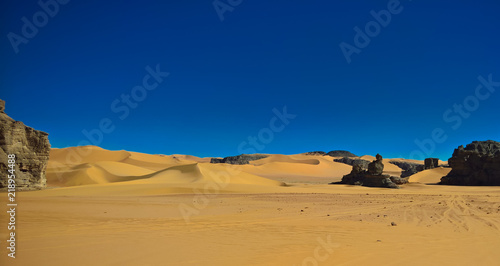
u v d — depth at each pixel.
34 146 37.75
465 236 11.39
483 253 8.91
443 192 44.75
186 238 11.02
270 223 14.62
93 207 20.77
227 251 9.14
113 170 76.81
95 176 69.00
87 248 9.34
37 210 17.98
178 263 7.88
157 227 13.32
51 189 39.03
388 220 15.56
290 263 7.91
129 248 9.41
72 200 24.83
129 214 17.88
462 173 68.94
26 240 10.30
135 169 85.94
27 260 7.98
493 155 68.06
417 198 29.73
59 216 15.98
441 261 8.09
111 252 8.90
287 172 170.12
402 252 9.02
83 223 14.05
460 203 24.59
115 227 13.16
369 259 8.27
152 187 41.88
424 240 10.68
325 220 15.62
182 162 177.50
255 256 8.59
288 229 12.94
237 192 40.81
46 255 8.47
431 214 17.83
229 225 13.99
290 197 31.11
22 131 36.06
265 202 25.97
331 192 41.41
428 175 83.88
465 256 8.59
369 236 11.44
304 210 20.03
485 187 58.09
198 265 7.71
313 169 181.88
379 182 58.16
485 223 14.52
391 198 29.75
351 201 26.50
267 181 67.94
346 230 12.70
